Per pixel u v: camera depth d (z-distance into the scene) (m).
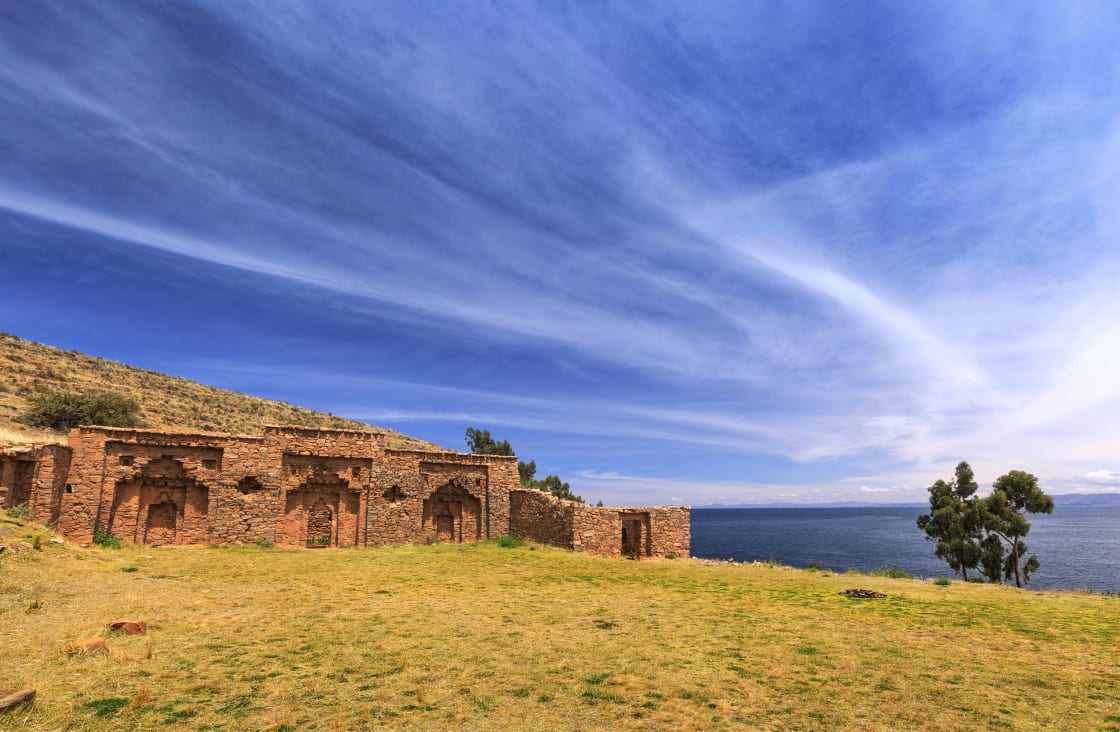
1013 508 45.25
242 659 10.31
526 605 16.61
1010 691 10.16
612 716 8.45
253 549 27.94
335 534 31.94
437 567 24.20
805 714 8.81
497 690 9.29
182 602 14.70
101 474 26.84
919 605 18.75
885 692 9.90
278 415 67.50
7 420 38.53
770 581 23.95
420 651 11.28
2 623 11.46
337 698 8.67
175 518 28.66
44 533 20.14
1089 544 124.06
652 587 21.03
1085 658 12.55
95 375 59.31
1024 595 22.12
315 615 14.19
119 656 9.95
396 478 33.78
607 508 34.34
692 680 10.16
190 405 59.25
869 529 190.50
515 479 38.06
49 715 7.46
